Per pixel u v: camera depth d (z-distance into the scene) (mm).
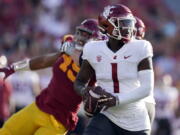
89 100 15570
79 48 17594
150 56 15531
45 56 18547
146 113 16016
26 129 17969
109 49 15797
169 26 43219
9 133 18000
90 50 15961
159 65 39438
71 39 18250
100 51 15836
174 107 33719
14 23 40312
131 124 15820
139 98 15453
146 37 42156
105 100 15398
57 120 17734
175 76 39656
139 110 15875
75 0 41312
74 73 17547
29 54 36375
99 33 17625
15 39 38719
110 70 15680
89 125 15984
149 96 16297
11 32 39750
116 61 15641
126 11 15789
